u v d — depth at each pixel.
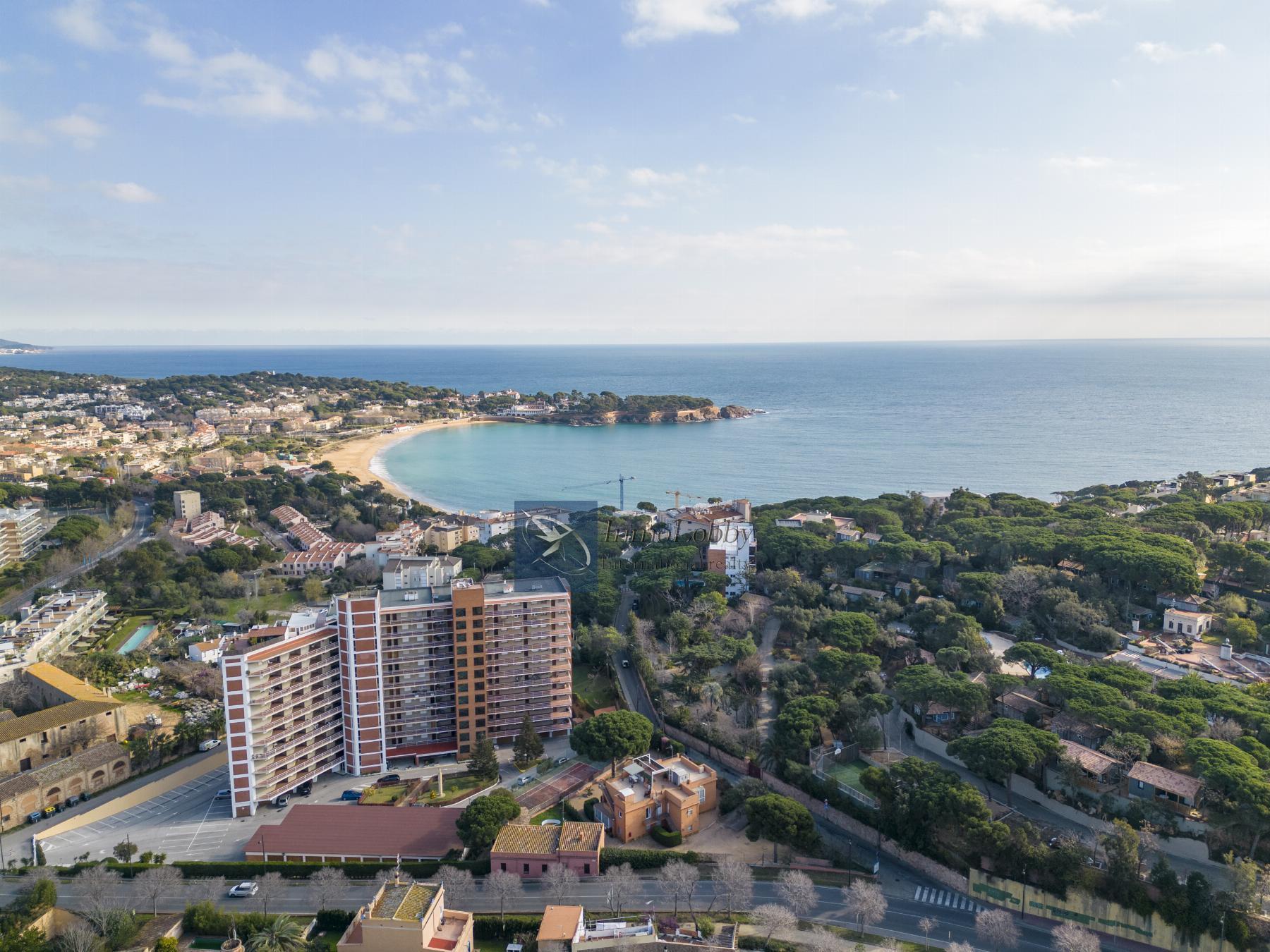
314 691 142.25
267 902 110.31
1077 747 123.94
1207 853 106.94
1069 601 176.50
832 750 140.12
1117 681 137.62
